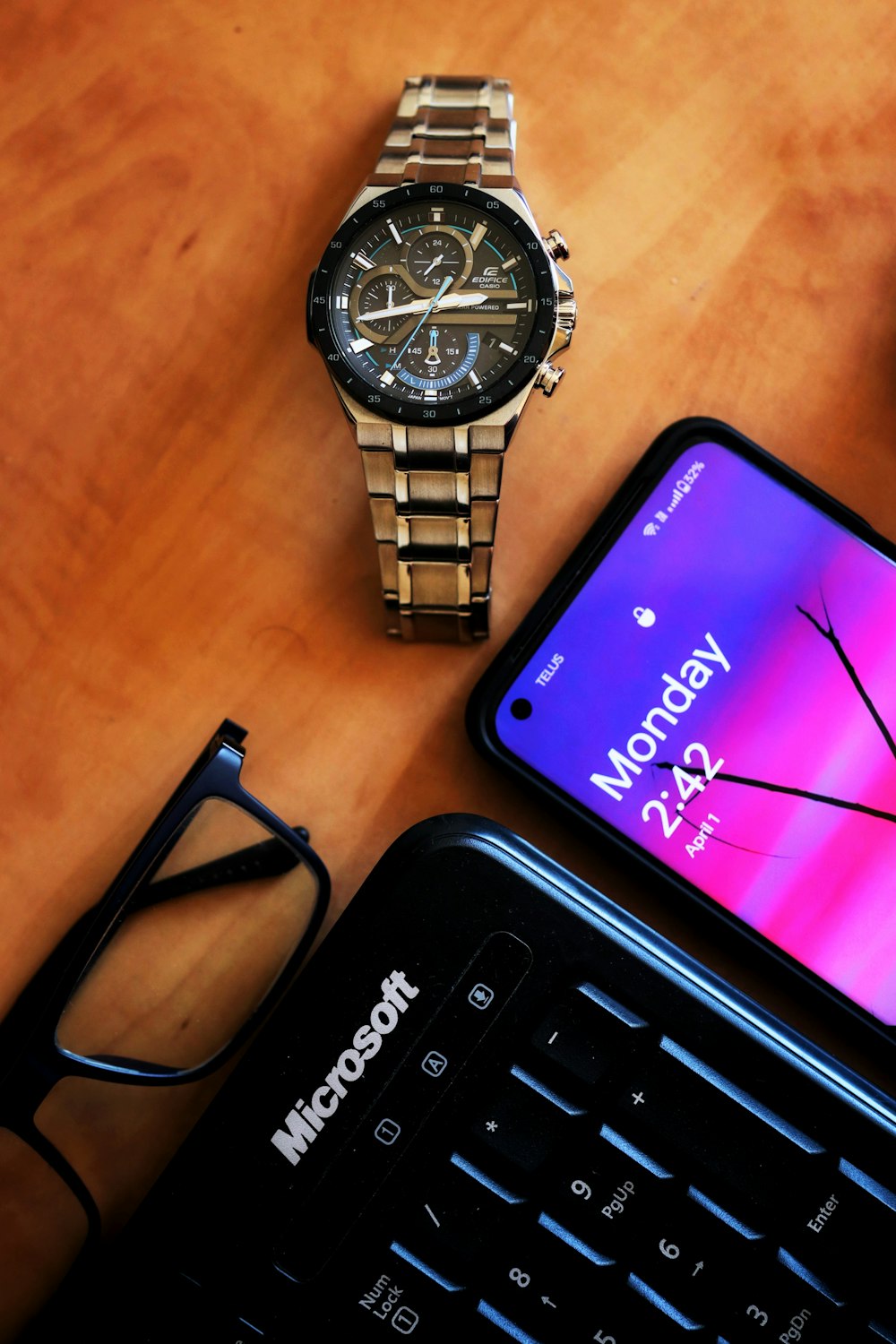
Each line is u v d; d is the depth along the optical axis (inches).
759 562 13.8
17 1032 13.9
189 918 13.9
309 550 14.3
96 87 14.3
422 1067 12.8
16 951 14.0
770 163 14.4
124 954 13.8
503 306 13.2
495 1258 12.7
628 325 14.3
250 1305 12.7
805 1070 12.8
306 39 14.4
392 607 14.0
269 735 14.1
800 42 14.4
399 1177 12.7
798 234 14.4
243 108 14.3
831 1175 12.7
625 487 13.8
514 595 14.3
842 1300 12.6
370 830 14.1
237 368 14.3
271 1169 12.7
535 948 12.8
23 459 14.2
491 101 14.0
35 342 14.3
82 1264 13.5
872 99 14.4
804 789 13.6
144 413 14.3
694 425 13.8
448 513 13.7
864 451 14.3
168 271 14.3
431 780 14.1
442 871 12.9
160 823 13.5
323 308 13.2
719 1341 12.6
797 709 13.7
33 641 14.2
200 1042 13.9
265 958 13.9
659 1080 12.7
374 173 13.5
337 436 14.3
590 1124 12.7
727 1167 12.7
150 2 14.3
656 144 14.4
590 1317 12.6
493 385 13.1
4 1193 14.0
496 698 13.7
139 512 14.2
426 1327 12.7
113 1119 14.1
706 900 13.5
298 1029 12.8
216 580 14.2
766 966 13.5
